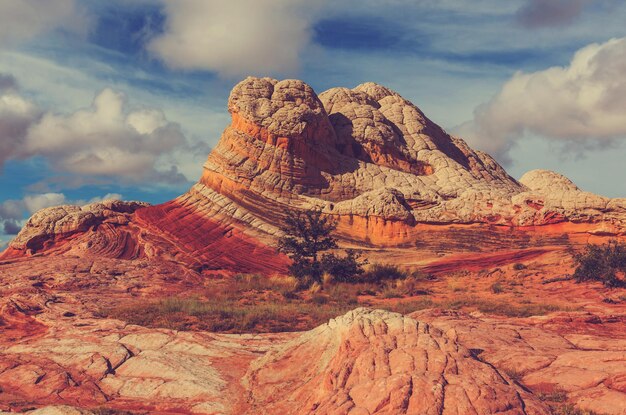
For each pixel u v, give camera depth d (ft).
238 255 150.82
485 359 56.80
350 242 158.51
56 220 160.25
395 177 185.26
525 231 151.84
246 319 83.05
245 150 174.50
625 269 108.47
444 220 158.30
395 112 216.74
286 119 175.11
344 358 47.67
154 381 57.16
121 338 69.15
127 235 157.28
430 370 44.14
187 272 137.08
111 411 50.65
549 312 90.79
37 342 70.49
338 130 197.77
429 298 111.45
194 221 162.61
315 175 176.55
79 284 113.91
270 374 53.83
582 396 46.68
